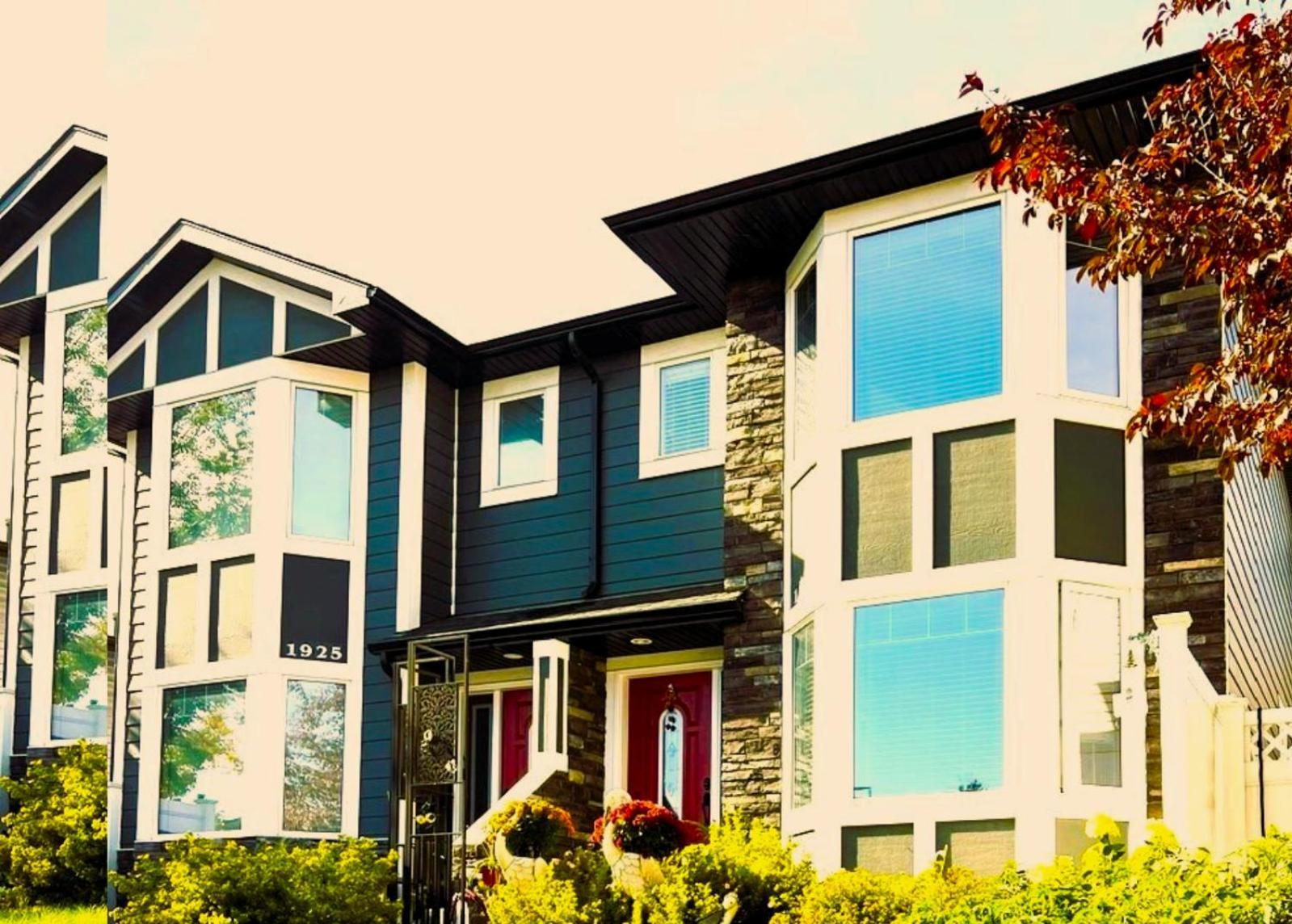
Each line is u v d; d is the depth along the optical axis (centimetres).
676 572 1611
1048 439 1216
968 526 1237
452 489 1784
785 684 1376
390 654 1634
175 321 1791
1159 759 1162
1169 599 1200
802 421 1404
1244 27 795
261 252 1692
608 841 1175
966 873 1014
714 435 1625
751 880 1037
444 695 1240
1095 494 1223
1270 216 763
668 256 1452
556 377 1750
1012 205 1257
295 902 1254
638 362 1692
